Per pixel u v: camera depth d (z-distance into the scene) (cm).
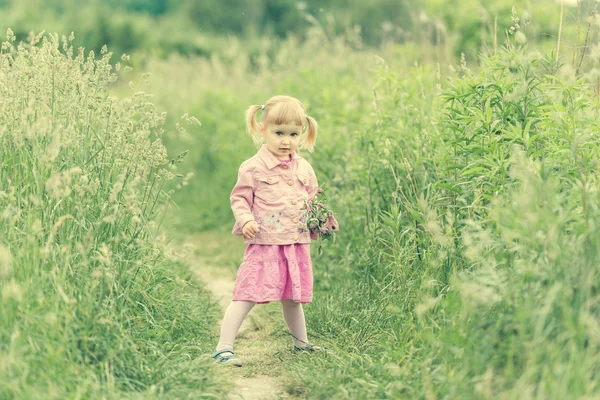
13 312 322
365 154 574
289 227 421
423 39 805
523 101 434
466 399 291
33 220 382
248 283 417
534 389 281
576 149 375
